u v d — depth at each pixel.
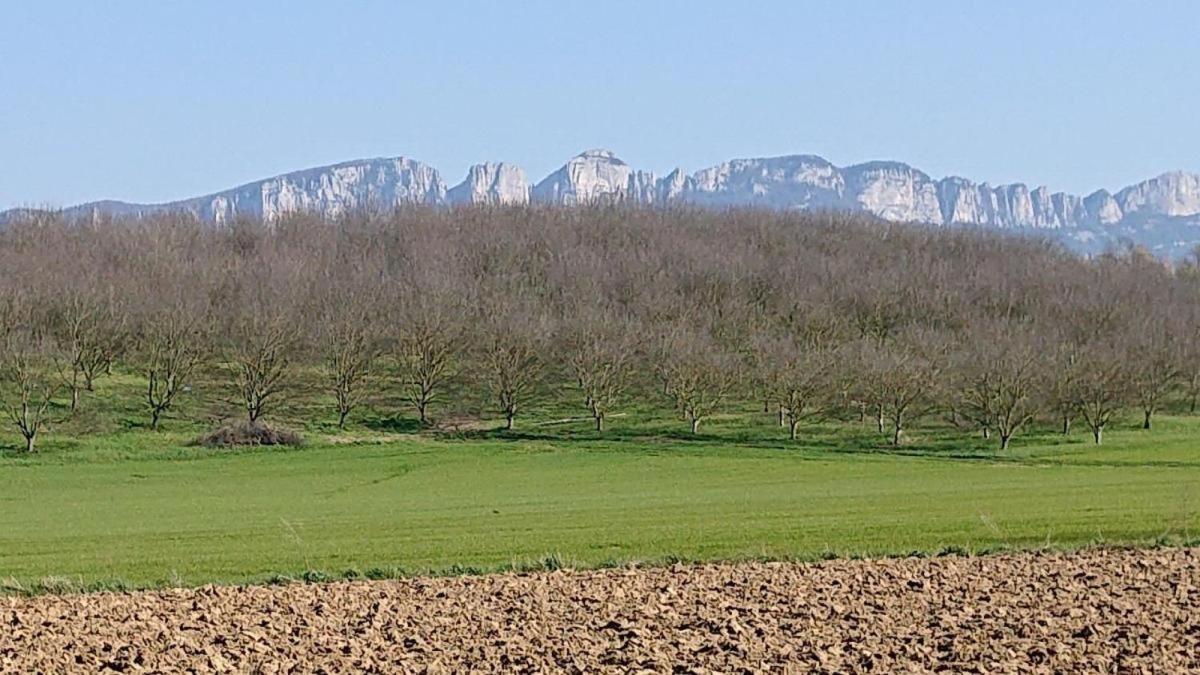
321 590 31.77
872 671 22.16
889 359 101.75
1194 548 36.53
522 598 29.92
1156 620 26.00
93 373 104.88
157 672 22.58
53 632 26.16
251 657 23.75
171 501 65.62
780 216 183.38
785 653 23.50
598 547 40.25
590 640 25.02
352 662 23.30
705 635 25.31
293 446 91.75
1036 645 23.86
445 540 43.94
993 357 97.69
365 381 110.56
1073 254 176.38
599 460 86.00
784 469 79.56
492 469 81.44
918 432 100.94
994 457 86.69
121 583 34.16
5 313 101.06
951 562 34.72
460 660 23.50
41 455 86.50
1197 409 113.56
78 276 114.19
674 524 47.47
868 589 30.33
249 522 54.12
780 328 124.50
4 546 45.88
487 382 108.38
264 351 100.19
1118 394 97.12
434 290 120.94
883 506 53.38
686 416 107.56
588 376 103.62
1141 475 71.06
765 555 37.12
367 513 57.25
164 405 99.00
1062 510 49.16
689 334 110.56
